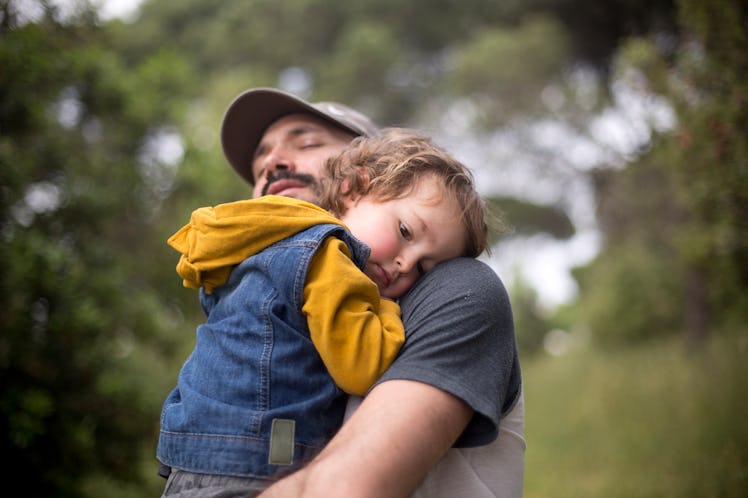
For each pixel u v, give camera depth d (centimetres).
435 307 119
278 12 2148
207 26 2156
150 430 483
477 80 1655
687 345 959
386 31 1992
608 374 959
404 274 134
